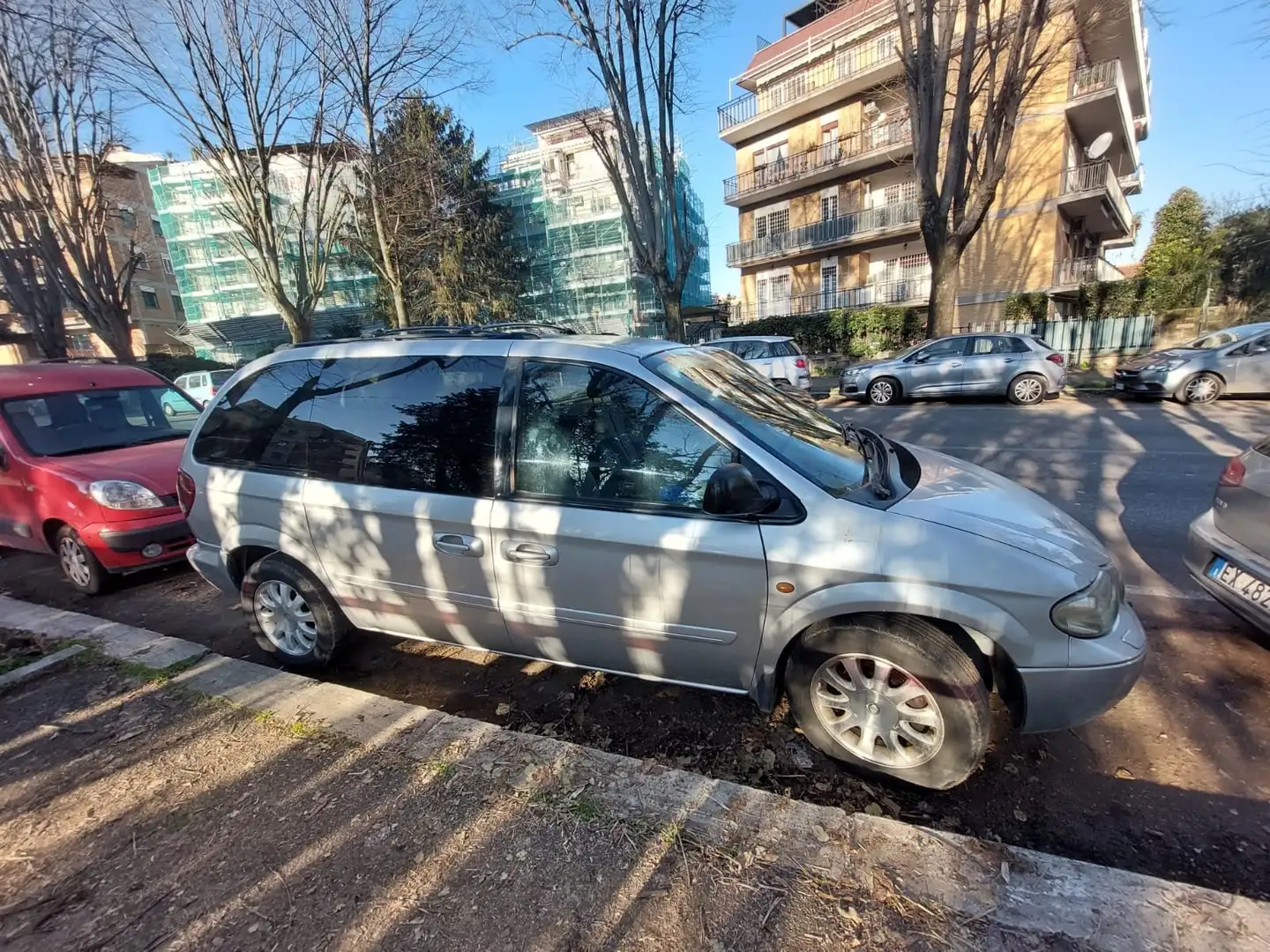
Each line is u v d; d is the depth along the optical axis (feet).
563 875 5.95
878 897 5.50
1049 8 43.88
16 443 16.42
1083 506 18.48
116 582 15.99
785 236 88.94
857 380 46.01
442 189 95.61
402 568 9.46
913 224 75.82
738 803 6.61
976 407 40.52
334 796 7.21
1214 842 6.72
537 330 10.17
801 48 80.59
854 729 7.64
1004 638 6.78
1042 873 5.61
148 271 137.90
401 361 9.64
